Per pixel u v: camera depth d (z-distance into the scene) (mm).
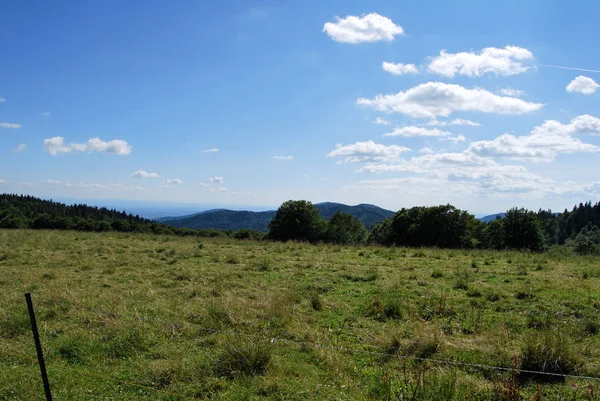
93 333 6465
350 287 10523
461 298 9102
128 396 4629
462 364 5371
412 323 7281
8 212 57406
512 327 7062
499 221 39719
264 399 4547
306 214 43781
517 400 4281
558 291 9727
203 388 4785
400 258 16781
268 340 5812
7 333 6539
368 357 5812
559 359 5160
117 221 54344
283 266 13859
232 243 23484
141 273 12148
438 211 39344
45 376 4223
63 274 11656
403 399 4395
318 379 5055
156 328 6738
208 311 7562
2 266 13133
